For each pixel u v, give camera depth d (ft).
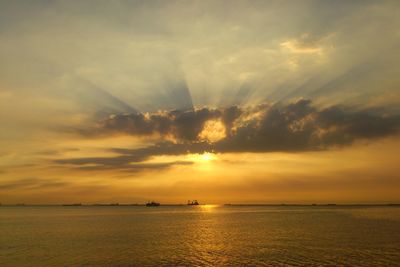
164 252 214.07
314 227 396.37
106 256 201.26
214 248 229.25
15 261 187.32
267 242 257.75
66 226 440.45
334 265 169.78
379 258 185.98
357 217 628.69
